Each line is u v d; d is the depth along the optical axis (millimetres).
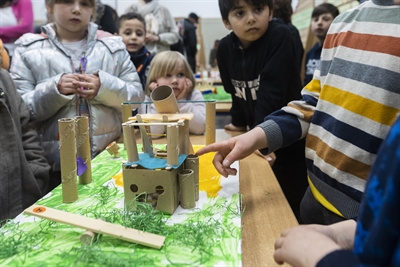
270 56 1184
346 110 646
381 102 598
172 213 616
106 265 457
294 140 753
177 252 488
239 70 1316
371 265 275
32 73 1266
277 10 1919
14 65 1248
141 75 1801
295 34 1646
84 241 512
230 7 1171
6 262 470
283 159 1401
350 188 638
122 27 1808
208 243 505
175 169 633
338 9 2264
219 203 653
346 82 666
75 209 643
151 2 2516
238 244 504
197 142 1160
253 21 1143
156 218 579
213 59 4418
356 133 627
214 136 992
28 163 1060
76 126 743
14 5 1838
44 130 1255
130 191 631
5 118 936
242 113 1426
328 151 675
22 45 1276
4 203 916
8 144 940
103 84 1180
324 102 713
